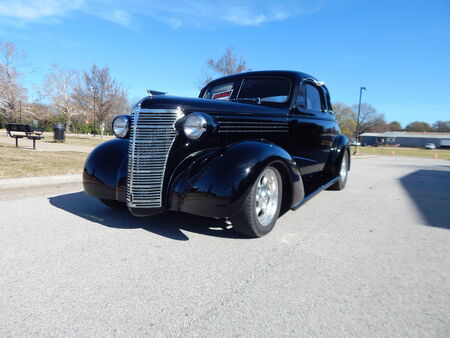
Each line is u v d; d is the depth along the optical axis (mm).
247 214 2715
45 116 41906
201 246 2729
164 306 1804
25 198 4332
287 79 4039
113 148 3305
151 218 3502
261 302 1870
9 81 33375
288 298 1922
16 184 4766
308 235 3133
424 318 1744
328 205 4625
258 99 3953
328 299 1922
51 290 1946
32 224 3213
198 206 2623
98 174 3133
